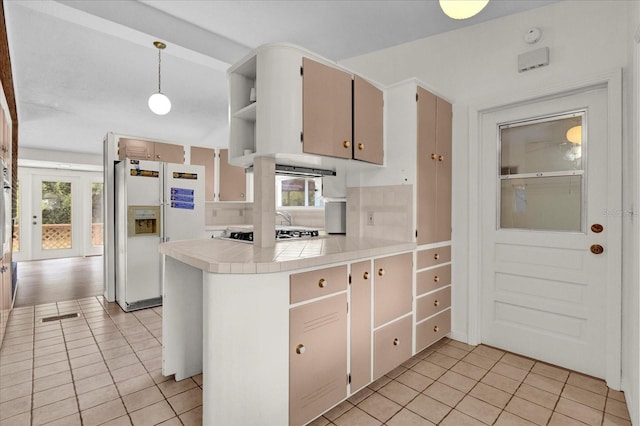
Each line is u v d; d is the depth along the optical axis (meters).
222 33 2.94
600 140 2.07
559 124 2.25
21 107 4.33
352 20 2.63
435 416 1.70
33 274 5.40
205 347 1.44
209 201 4.91
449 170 2.63
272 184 1.99
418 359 2.34
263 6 2.53
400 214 2.34
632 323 1.67
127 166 3.38
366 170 2.56
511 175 2.46
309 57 1.88
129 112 4.70
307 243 2.14
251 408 1.42
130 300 3.38
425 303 2.37
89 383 1.99
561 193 2.24
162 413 1.71
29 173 6.87
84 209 7.50
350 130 2.10
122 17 2.49
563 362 2.22
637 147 1.62
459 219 2.64
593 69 2.03
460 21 2.55
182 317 2.06
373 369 1.91
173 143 4.55
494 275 2.54
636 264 1.61
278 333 1.45
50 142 5.91
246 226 4.81
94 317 3.19
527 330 2.38
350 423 1.65
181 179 3.75
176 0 2.51
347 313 1.75
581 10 2.08
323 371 1.62
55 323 3.02
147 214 3.50
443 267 2.57
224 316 1.41
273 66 1.78
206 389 1.43
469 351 2.47
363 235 2.58
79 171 7.45
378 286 1.96
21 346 2.51
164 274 2.03
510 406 1.79
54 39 2.84
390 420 1.67
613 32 1.96
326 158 2.04
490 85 2.47
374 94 2.31
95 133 5.57
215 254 1.65
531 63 2.24
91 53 3.09
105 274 3.90
